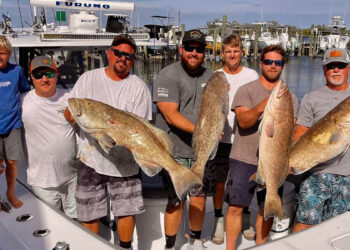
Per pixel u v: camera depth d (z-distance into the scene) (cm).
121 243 243
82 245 175
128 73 233
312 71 2856
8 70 237
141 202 238
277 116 198
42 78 231
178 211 248
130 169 232
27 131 243
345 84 247
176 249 272
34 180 250
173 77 245
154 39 503
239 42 306
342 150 212
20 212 203
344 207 242
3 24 404
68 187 262
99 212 236
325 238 177
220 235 287
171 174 203
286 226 282
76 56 370
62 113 243
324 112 247
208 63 3428
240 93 252
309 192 243
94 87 228
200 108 222
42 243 176
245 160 250
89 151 231
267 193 207
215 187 274
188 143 255
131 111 229
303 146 214
